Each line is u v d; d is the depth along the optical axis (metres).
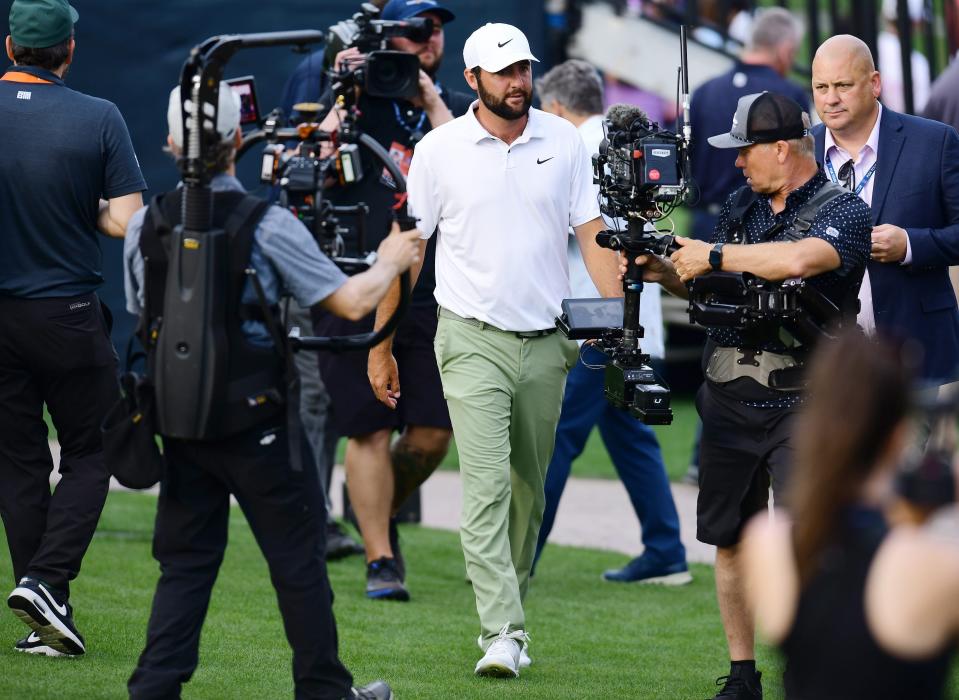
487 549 19.69
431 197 20.12
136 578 23.84
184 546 15.27
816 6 42.78
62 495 18.89
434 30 23.97
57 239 18.86
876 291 20.73
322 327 23.75
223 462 14.81
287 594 15.05
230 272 14.47
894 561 9.41
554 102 25.92
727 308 17.25
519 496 20.95
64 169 18.75
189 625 15.17
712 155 31.86
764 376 17.39
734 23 44.28
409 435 24.30
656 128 18.55
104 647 19.33
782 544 9.92
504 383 20.06
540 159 19.95
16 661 18.42
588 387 24.92
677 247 17.98
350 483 23.91
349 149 16.56
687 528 30.38
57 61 19.27
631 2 43.94
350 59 19.55
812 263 16.97
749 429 17.58
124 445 14.80
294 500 14.98
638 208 18.14
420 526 30.41
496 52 19.28
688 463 36.72
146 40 41.00
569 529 30.52
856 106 20.92
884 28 48.03
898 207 20.95
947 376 20.91
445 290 20.30
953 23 42.00
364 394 23.52
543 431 20.53
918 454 19.22
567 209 20.33
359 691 16.25
